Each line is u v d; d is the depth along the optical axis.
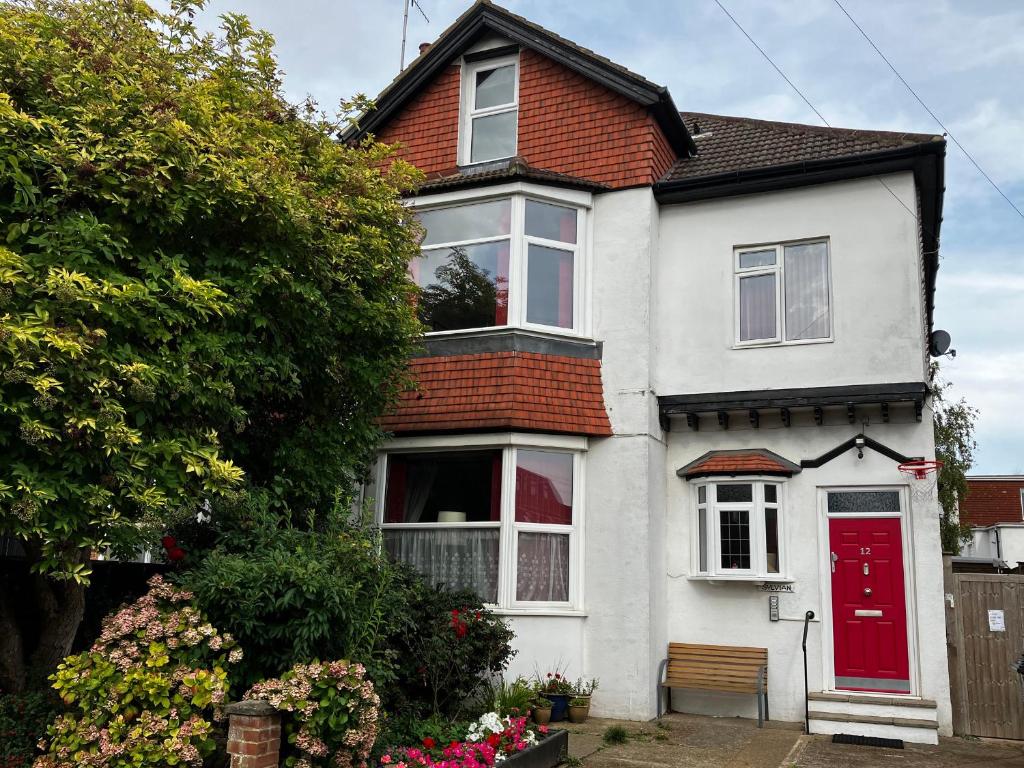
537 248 12.45
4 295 5.97
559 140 13.16
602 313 12.30
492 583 11.34
